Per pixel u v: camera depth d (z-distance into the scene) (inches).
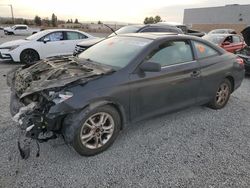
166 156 146.6
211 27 2245.3
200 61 191.2
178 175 130.2
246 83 331.3
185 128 182.1
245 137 173.3
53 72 144.6
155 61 164.2
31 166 132.7
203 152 152.1
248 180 128.2
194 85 186.5
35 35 451.5
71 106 129.4
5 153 141.9
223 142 165.0
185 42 185.5
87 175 128.0
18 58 422.0
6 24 2906.0
